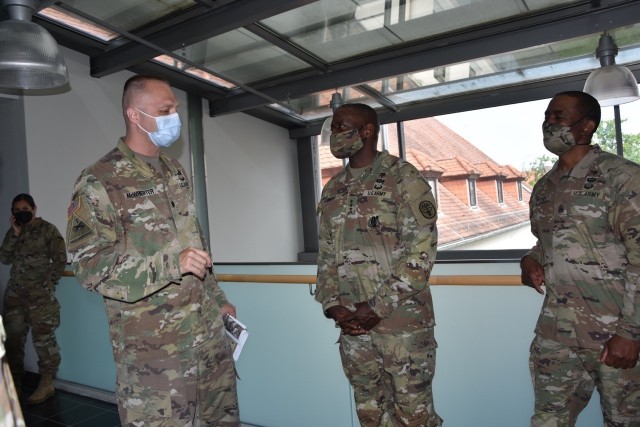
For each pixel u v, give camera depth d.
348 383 2.12
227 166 5.88
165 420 1.26
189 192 1.47
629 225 1.24
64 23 3.89
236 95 5.43
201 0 3.39
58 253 3.10
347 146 1.57
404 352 1.46
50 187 3.98
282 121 6.64
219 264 2.60
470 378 1.85
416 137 7.59
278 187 6.72
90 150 4.33
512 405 1.77
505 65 4.59
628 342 1.23
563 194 1.42
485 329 1.82
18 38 2.12
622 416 1.33
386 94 5.38
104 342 3.07
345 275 1.58
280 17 3.73
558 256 1.41
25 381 3.55
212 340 1.40
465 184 7.58
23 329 3.24
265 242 6.41
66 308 3.28
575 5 3.41
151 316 1.27
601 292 1.33
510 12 3.59
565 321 1.39
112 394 3.02
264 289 2.35
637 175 1.27
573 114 1.40
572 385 1.45
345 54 4.38
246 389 2.44
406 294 1.41
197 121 5.43
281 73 4.80
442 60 4.10
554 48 4.17
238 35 4.01
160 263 1.19
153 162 1.41
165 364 1.27
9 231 3.27
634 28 3.71
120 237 1.27
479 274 1.86
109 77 4.55
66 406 2.98
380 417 1.59
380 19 3.76
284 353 2.30
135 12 3.62
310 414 2.24
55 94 4.07
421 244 1.43
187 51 4.21
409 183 1.51
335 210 1.63
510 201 7.25
